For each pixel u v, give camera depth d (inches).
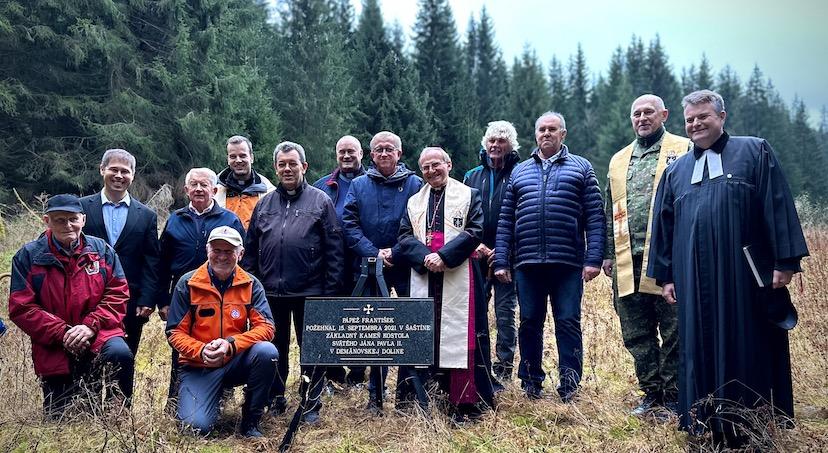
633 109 188.7
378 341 160.9
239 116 788.0
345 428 168.9
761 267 144.9
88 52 642.2
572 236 186.1
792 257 141.1
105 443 142.3
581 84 2342.5
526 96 1531.7
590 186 190.1
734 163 149.1
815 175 2046.0
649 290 175.8
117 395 164.2
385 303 161.8
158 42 708.0
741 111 2402.8
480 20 2007.9
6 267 330.6
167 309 194.2
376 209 195.2
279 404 182.5
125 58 664.4
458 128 1331.2
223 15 737.0
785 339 148.3
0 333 163.5
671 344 176.7
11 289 164.1
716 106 152.2
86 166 634.8
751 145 149.3
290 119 1029.8
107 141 637.3
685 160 159.9
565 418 175.2
